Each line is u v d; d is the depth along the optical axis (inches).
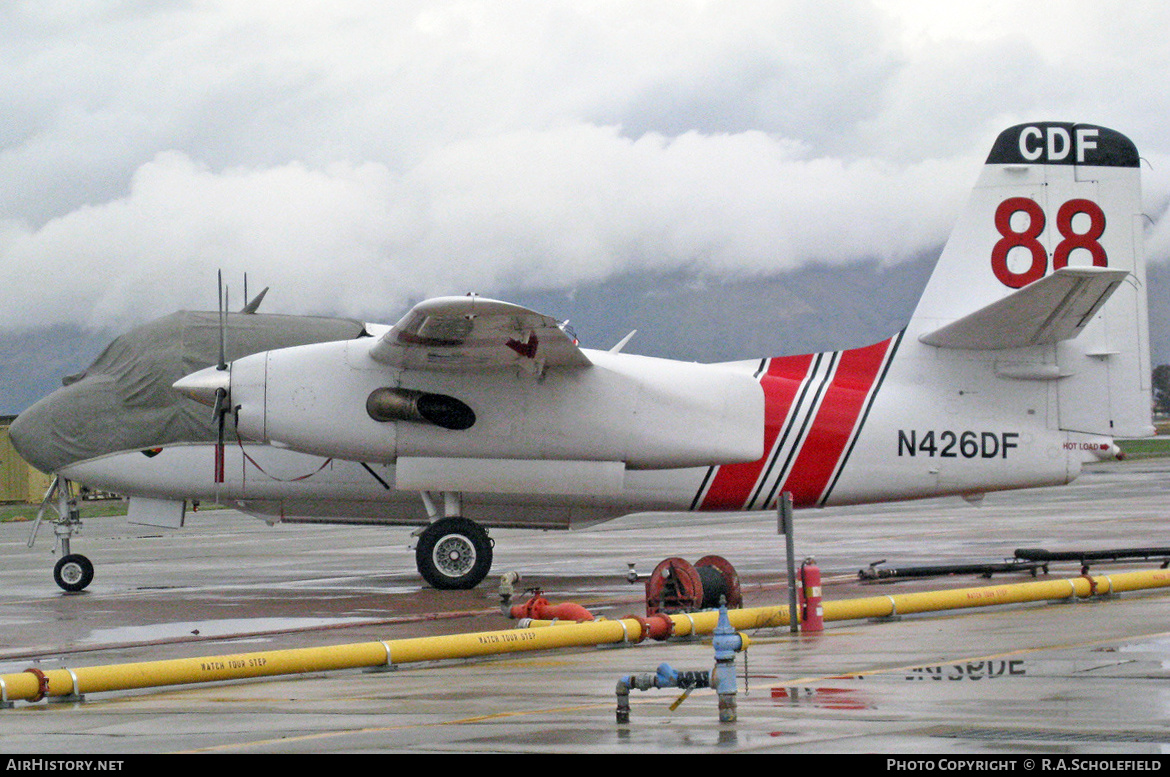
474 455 1642.5
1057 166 1770.4
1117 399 1739.7
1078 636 1039.0
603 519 1800.0
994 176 1775.3
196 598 1619.1
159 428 1768.0
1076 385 1743.4
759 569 1868.8
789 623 1165.1
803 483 1733.5
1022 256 1764.3
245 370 1651.1
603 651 1069.8
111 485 1781.5
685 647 1088.2
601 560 2185.0
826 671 874.8
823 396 1734.7
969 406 1743.4
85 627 1318.9
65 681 852.6
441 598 1574.8
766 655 988.6
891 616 1229.1
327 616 1381.6
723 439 1665.8
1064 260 1764.3
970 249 1770.4
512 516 1791.3
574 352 1571.1
